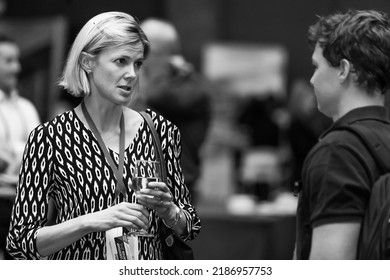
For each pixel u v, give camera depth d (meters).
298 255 4.14
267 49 19.00
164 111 9.26
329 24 4.24
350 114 4.13
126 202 4.84
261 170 15.75
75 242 4.92
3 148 9.16
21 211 4.91
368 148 3.96
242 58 18.98
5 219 8.68
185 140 9.17
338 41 4.15
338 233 3.85
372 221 3.84
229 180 16.23
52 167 4.96
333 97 4.22
